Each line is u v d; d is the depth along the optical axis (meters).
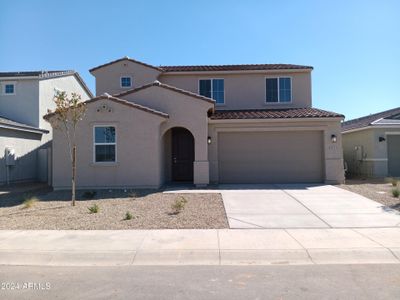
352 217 9.96
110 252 7.05
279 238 7.92
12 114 21.88
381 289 5.20
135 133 15.40
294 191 14.55
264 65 20.81
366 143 21.14
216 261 6.70
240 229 8.74
